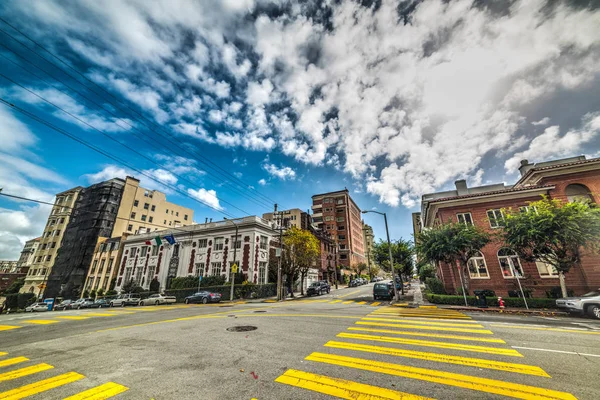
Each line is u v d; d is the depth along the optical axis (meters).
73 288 43.72
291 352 6.18
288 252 30.25
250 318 12.07
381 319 11.08
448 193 33.12
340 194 80.62
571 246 14.13
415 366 5.12
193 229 36.28
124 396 3.94
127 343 7.40
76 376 4.81
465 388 4.12
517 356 5.71
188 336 8.20
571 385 4.17
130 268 40.06
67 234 52.84
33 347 7.16
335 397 3.86
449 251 17.73
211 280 30.22
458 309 15.13
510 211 17.11
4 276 60.50
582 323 10.00
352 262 72.56
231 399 3.80
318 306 17.84
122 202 53.19
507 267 18.64
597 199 17.52
